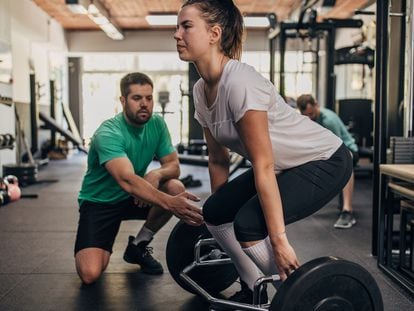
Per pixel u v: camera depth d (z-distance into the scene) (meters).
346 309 1.33
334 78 6.70
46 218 3.89
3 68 5.50
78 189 5.49
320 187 1.45
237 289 2.18
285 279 1.31
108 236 2.28
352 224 3.54
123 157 2.04
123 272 2.46
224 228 1.61
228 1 1.36
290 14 8.76
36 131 7.62
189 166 8.07
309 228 3.48
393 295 2.14
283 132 1.41
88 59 11.09
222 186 1.68
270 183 1.28
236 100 1.28
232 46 1.37
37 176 6.50
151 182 2.22
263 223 1.38
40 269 2.52
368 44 7.31
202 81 1.48
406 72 2.98
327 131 1.53
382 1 2.59
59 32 9.69
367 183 5.86
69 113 9.77
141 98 2.16
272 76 7.41
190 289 2.02
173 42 10.42
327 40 6.67
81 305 2.02
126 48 10.46
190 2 1.33
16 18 7.10
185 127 11.02
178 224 2.01
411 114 2.89
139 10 8.61
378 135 2.67
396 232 2.84
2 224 3.66
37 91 8.23
